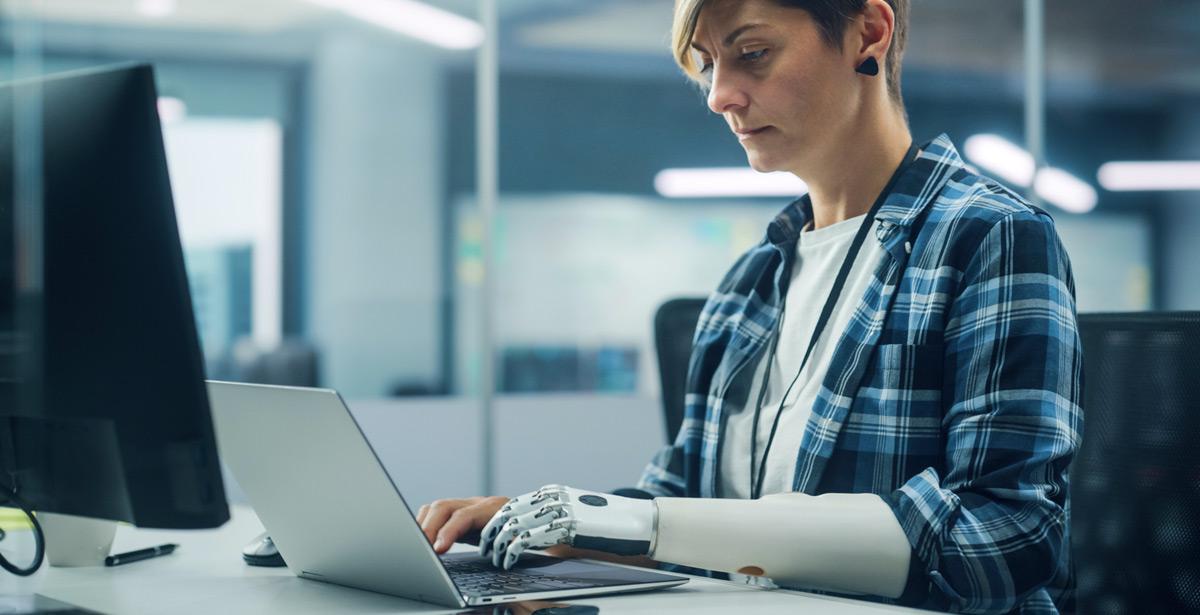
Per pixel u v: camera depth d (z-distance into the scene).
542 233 8.33
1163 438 1.04
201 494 0.67
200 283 6.78
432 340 7.41
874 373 0.98
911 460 0.94
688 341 1.36
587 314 8.19
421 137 7.30
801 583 0.80
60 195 0.71
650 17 7.08
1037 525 0.82
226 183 6.92
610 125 8.42
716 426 1.12
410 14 6.99
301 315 6.99
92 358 0.69
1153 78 4.64
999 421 0.86
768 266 1.17
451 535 0.90
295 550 0.82
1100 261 5.39
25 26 6.71
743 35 1.01
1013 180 4.71
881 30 1.02
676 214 8.32
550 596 0.75
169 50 6.93
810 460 0.99
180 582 0.84
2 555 0.86
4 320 0.73
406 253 7.28
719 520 0.80
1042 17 3.21
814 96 1.02
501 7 6.92
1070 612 0.96
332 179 7.11
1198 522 1.01
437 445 3.40
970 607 0.81
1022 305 0.89
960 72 6.79
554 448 3.46
